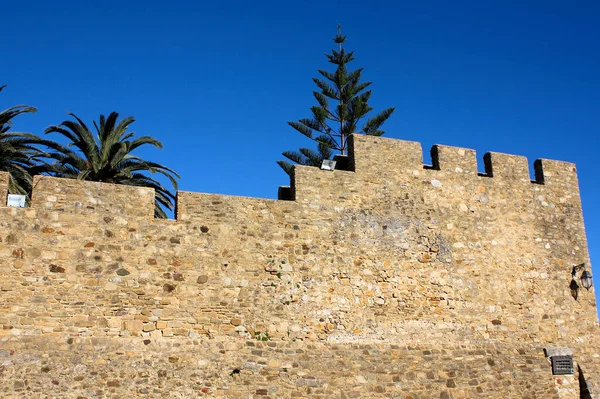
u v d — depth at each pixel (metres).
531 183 19.64
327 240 16.56
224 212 15.82
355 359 15.74
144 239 14.95
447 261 17.67
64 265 14.17
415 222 17.69
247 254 15.70
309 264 16.19
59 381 13.38
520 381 17.22
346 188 17.23
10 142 23.98
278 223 16.23
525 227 19.00
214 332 14.85
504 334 17.64
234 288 15.33
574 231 19.64
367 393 15.52
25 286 13.79
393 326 16.50
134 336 14.22
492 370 17.02
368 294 16.52
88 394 13.48
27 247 14.04
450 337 16.98
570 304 18.75
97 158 25.94
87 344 13.82
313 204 16.73
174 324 14.60
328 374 15.34
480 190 18.81
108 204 14.91
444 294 17.33
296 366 15.17
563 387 17.67
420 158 18.39
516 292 18.20
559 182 20.03
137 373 13.93
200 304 14.93
